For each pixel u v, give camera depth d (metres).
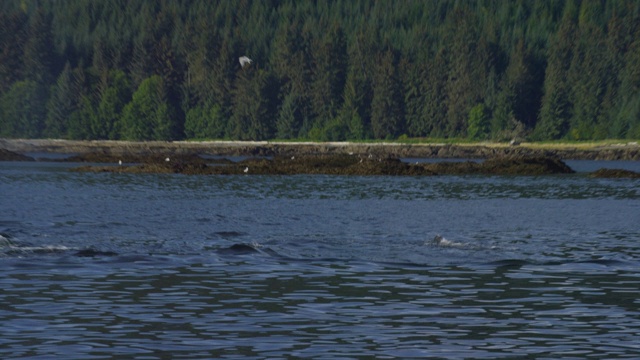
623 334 49.16
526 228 109.06
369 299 58.53
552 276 68.38
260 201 150.88
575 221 119.31
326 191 179.75
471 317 53.28
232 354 44.47
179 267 71.56
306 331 49.38
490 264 74.62
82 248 81.06
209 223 110.44
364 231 102.12
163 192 173.12
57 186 189.75
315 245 86.88
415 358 44.09
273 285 63.59
